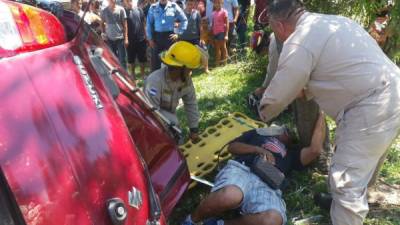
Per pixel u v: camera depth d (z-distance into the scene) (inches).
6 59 67.4
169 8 293.1
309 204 137.9
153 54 303.7
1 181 59.3
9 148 60.0
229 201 119.4
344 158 109.3
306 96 121.5
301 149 140.6
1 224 58.8
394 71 108.5
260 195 121.6
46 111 65.8
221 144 157.6
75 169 64.7
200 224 125.3
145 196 74.4
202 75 287.1
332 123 183.6
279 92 110.3
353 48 105.7
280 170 133.3
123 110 106.3
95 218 64.3
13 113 62.4
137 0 370.9
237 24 346.3
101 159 68.3
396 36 147.8
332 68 106.4
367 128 106.0
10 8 74.3
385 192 142.3
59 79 70.9
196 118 160.4
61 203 61.7
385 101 105.3
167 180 108.3
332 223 119.3
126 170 71.7
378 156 110.1
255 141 136.8
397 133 110.7
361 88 105.7
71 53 77.8
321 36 106.1
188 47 145.7
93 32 125.7
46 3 109.8
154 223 74.9
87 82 75.6
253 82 249.8
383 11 146.3
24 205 58.9
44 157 62.4
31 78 67.3
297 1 113.1
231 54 340.2
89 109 71.6
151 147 110.1
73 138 66.7
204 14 345.1
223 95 230.5
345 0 160.1
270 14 114.7
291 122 185.9
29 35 74.4
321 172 151.3
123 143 73.9
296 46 106.6
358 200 108.9
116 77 115.2
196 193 143.3
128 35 306.8
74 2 243.3
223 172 128.0
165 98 151.3
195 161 150.3
